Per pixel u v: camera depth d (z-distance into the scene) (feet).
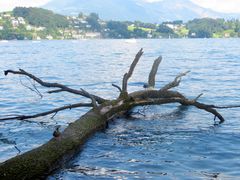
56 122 43.16
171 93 51.29
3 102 57.98
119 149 32.19
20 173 24.45
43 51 266.98
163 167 27.12
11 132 38.17
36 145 33.24
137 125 42.19
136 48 312.91
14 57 190.39
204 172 25.95
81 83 81.97
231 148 31.94
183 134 37.37
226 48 303.07
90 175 25.73
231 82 83.71
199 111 50.55
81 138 33.68
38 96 63.98
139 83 82.43
